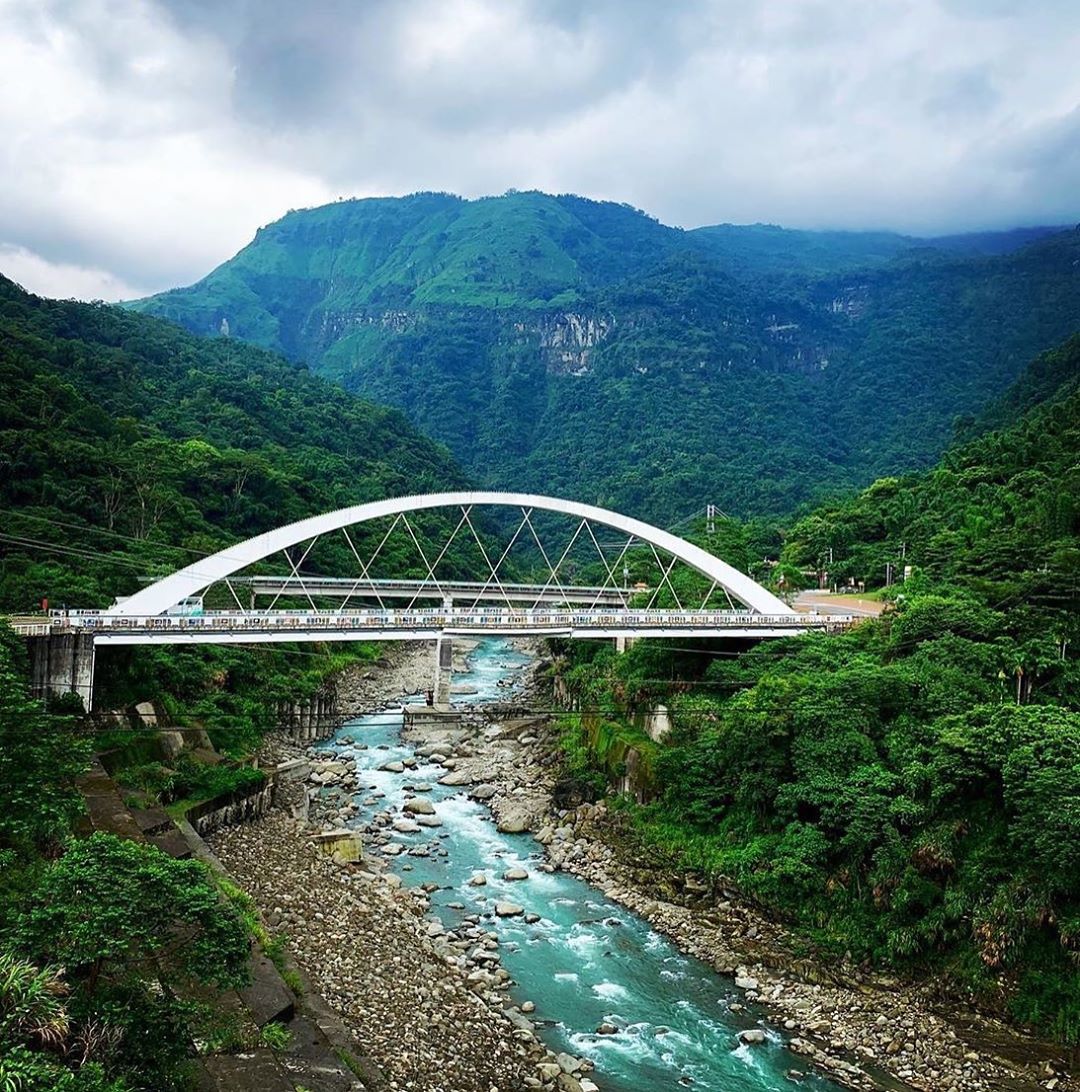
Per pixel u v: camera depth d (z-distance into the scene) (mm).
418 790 63156
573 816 57688
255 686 72875
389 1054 29578
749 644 72500
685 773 51406
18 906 25188
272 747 69000
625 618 70562
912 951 37844
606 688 70000
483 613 67438
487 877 48969
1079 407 104500
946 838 38500
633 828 52781
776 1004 37219
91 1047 19469
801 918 41844
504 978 38031
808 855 41938
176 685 62719
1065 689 47000
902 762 42750
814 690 47844
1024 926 35281
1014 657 48094
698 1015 36281
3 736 28016
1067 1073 32125
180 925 23375
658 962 40531
